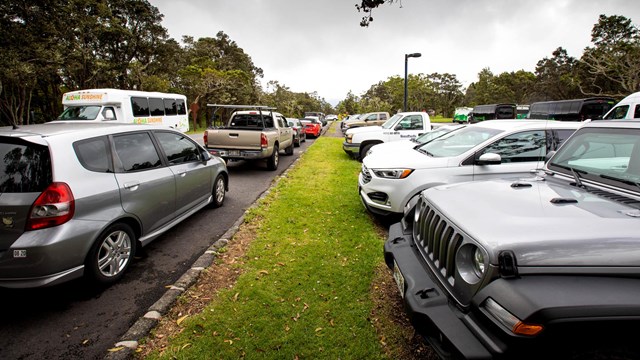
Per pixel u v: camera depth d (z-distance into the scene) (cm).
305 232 497
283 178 879
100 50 3269
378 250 434
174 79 4406
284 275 370
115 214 353
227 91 4306
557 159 320
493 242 186
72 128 359
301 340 267
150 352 256
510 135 509
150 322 286
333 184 806
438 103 8912
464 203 244
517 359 163
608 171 265
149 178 412
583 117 2197
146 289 352
